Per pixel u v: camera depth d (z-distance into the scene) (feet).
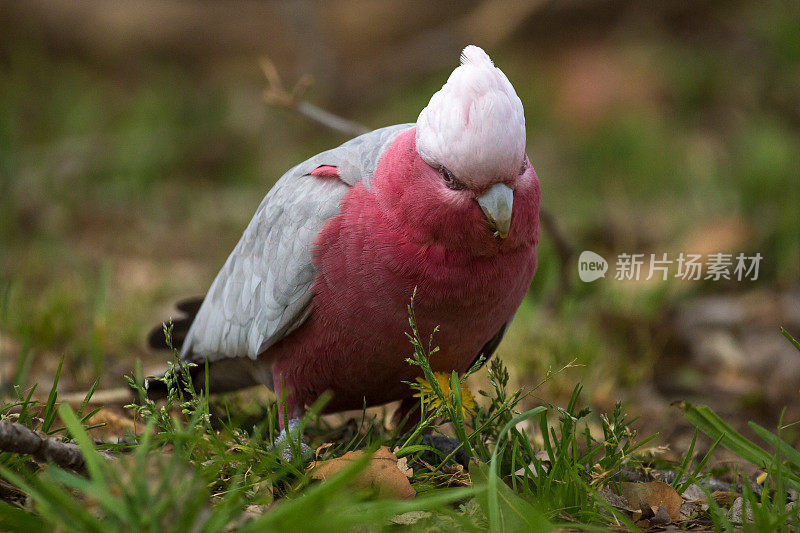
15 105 62.39
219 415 24.72
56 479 15.31
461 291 19.77
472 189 18.54
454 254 19.30
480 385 28.96
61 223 47.80
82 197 51.96
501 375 20.56
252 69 75.25
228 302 23.35
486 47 72.18
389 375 21.35
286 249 21.16
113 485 15.60
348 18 75.87
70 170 54.60
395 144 20.11
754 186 48.85
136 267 43.27
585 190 55.72
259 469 17.88
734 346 35.81
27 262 41.01
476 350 21.99
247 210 52.90
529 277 21.83
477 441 19.38
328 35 73.15
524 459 20.58
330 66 69.10
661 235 46.91
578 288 37.81
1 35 73.20
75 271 40.73
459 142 18.13
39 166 54.24
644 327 35.35
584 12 74.64
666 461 22.35
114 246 46.85
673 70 67.87
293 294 20.94
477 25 71.05
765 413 30.14
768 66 66.28
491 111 17.99
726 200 49.85
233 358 23.56
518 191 19.35
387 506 15.15
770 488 20.51
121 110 65.26
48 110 63.10
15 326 30.48
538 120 66.49
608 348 33.24
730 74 67.10
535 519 15.49
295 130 66.08
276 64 75.51
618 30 74.13
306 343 21.35
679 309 39.17
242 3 78.59
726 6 73.56
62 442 17.04
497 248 19.42
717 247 43.06
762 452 19.77
